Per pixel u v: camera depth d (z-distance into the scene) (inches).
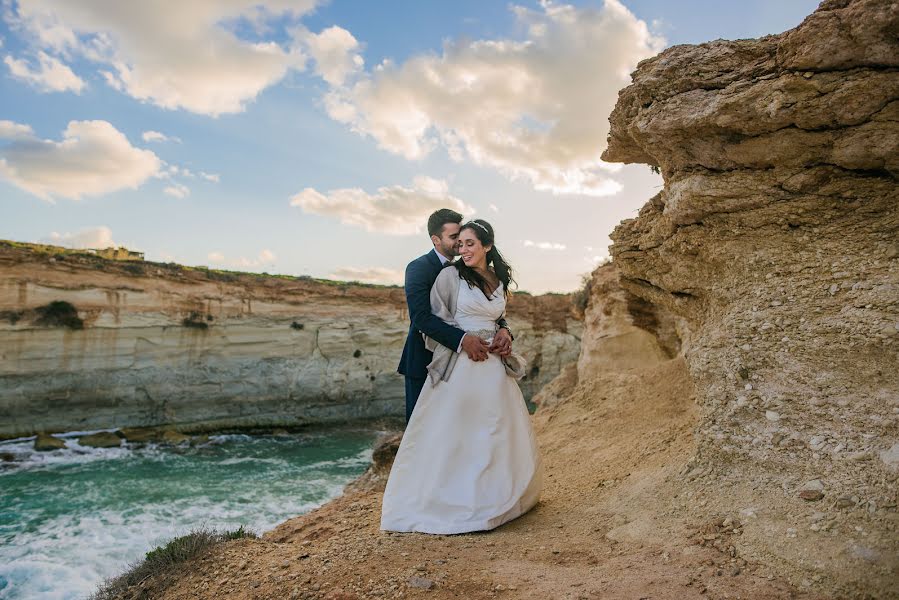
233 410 1210.0
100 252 1197.1
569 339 1726.1
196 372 1167.0
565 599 110.2
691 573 114.6
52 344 1007.0
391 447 385.1
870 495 115.5
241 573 150.2
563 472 233.9
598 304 557.0
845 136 151.5
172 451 923.4
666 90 182.2
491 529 161.2
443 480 163.6
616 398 323.0
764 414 147.3
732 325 169.5
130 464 820.0
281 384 1270.9
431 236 191.5
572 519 165.8
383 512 167.0
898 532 106.3
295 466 843.4
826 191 162.2
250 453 936.3
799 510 122.6
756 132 164.6
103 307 1061.1
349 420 1339.8
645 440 232.4
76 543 480.7
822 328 148.3
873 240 155.6
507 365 178.2
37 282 998.4
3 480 709.3
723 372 161.6
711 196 181.0
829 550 109.0
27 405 984.9
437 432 166.9
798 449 135.5
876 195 156.7
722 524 130.7
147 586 158.9
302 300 1321.4
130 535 504.4
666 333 446.6
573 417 333.1
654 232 239.1
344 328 1360.7
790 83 148.3
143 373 1103.0
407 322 1445.6
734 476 145.1
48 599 366.6
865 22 133.2
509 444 171.3
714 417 157.0
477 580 124.4
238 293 1235.2
